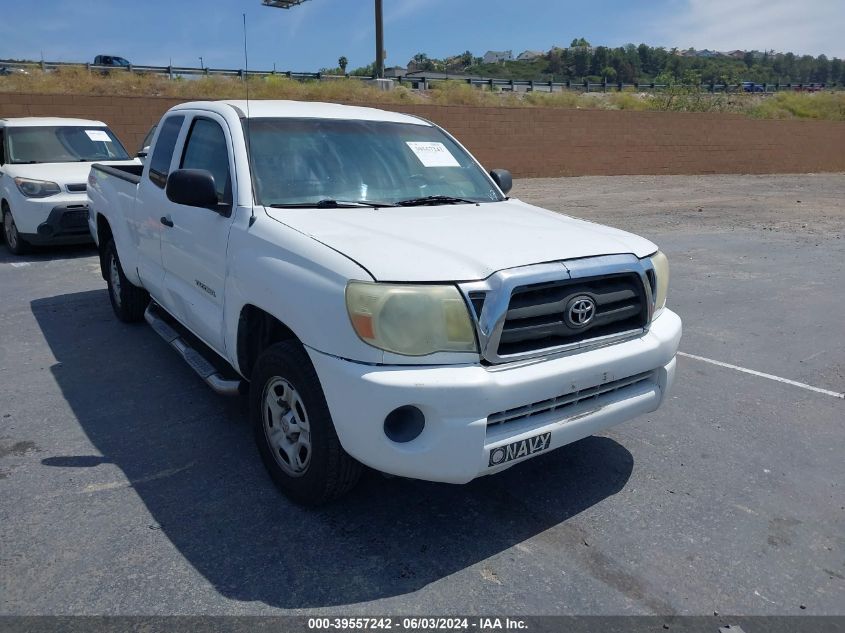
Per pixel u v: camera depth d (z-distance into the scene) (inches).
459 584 118.2
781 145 1181.1
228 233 152.7
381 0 1176.2
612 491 149.8
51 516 134.7
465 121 871.7
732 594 117.9
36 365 216.5
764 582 121.2
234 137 162.9
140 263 219.0
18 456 158.7
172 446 165.0
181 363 219.6
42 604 110.4
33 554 122.8
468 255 123.0
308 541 129.0
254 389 144.2
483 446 116.4
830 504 147.0
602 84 1705.2
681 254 421.1
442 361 115.6
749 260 405.7
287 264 131.1
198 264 168.6
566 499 146.3
